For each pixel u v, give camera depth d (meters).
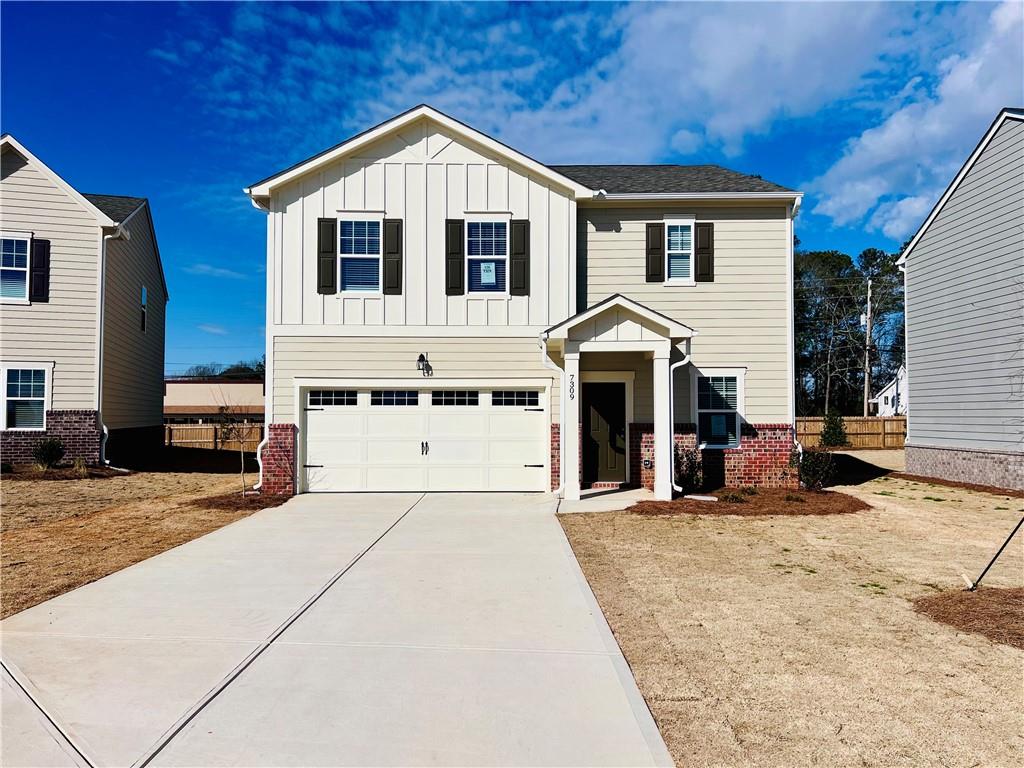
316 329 13.29
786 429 13.72
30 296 16.48
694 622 5.49
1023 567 7.34
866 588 6.48
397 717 3.85
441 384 13.38
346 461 13.35
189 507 11.75
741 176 15.62
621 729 3.71
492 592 6.40
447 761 3.38
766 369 13.83
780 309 13.89
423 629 5.36
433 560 7.71
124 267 19.05
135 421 20.66
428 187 13.52
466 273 13.46
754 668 4.54
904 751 3.47
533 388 13.49
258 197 13.35
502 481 13.42
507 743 3.55
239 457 23.38
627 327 12.03
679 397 13.72
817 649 4.88
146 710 3.90
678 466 13.43
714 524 9.91
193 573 7.14
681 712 3.91
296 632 5.28
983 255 14.92
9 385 16.39
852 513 10.91
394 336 13.38
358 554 8.04
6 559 7.80
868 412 42.22
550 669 4.54
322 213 13.41
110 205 19.75
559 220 13.61
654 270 13.91
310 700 4.06
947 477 16.17
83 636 5.15
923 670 4.50
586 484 13.70
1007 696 4.11
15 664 4.58
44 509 11.54
